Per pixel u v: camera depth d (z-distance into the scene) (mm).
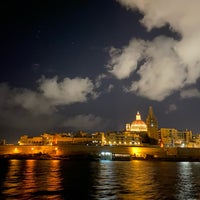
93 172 89188
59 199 40281
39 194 44062
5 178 67125
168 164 159250
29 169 100625
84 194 44438
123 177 72312
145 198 41281
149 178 69938
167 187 52906
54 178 67875
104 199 40469
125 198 41250
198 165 146750
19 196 42156
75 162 172000
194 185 56094
